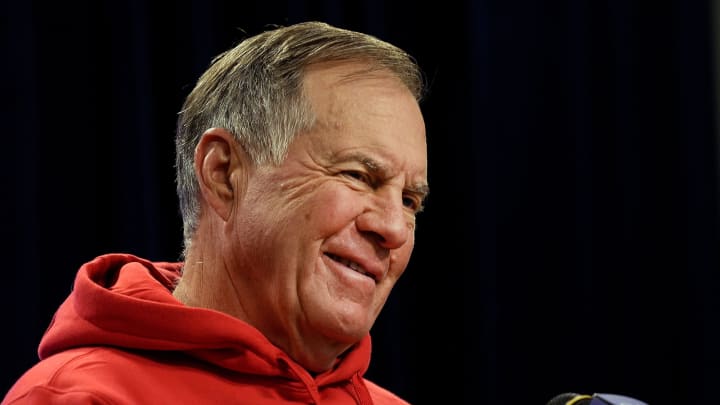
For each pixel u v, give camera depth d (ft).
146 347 14.02
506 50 34.65
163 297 14.47
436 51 33.78
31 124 25.00
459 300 33.30
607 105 36.58
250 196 14.42
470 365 32.99
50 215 25.81
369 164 14.24
